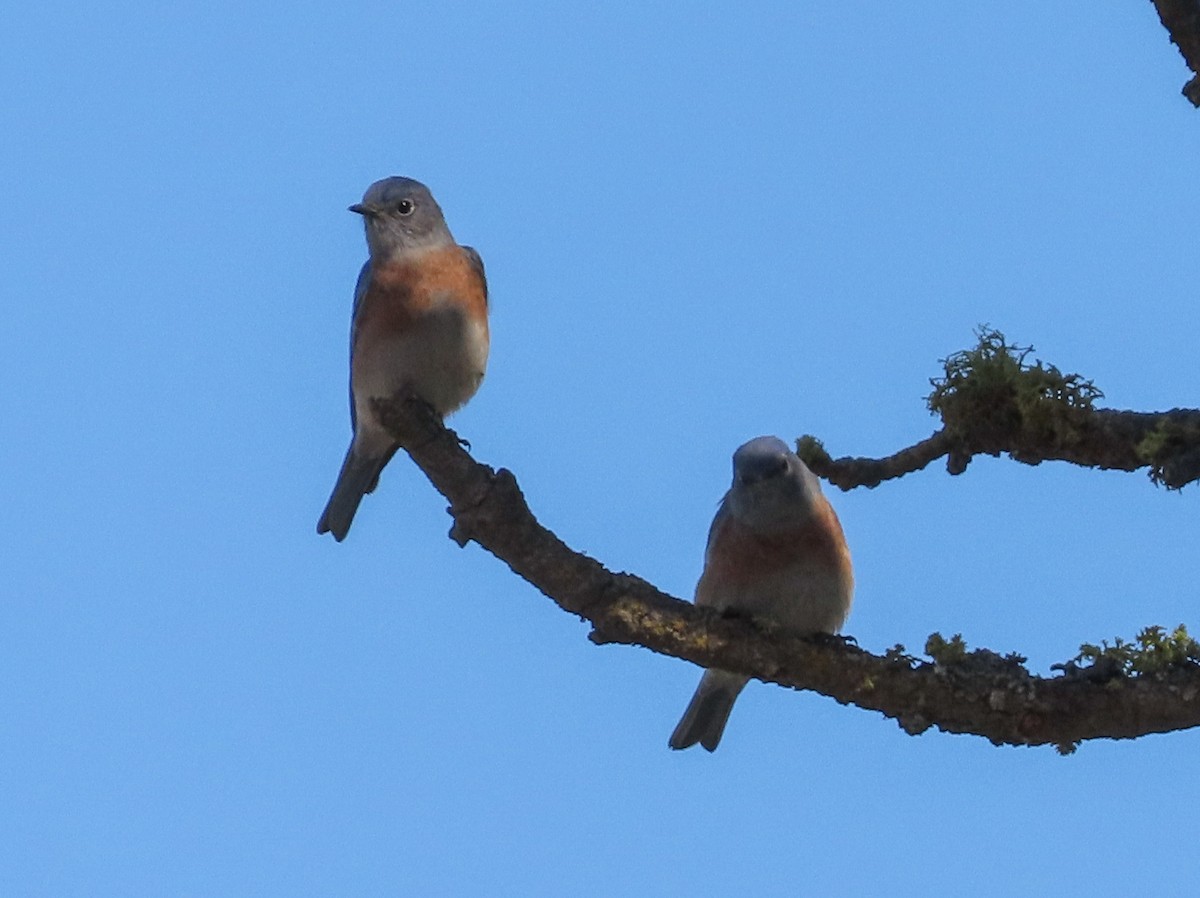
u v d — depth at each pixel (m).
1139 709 9.61
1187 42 9.51
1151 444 10.33
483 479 9.92
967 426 11.02
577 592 10.03
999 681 9.89
